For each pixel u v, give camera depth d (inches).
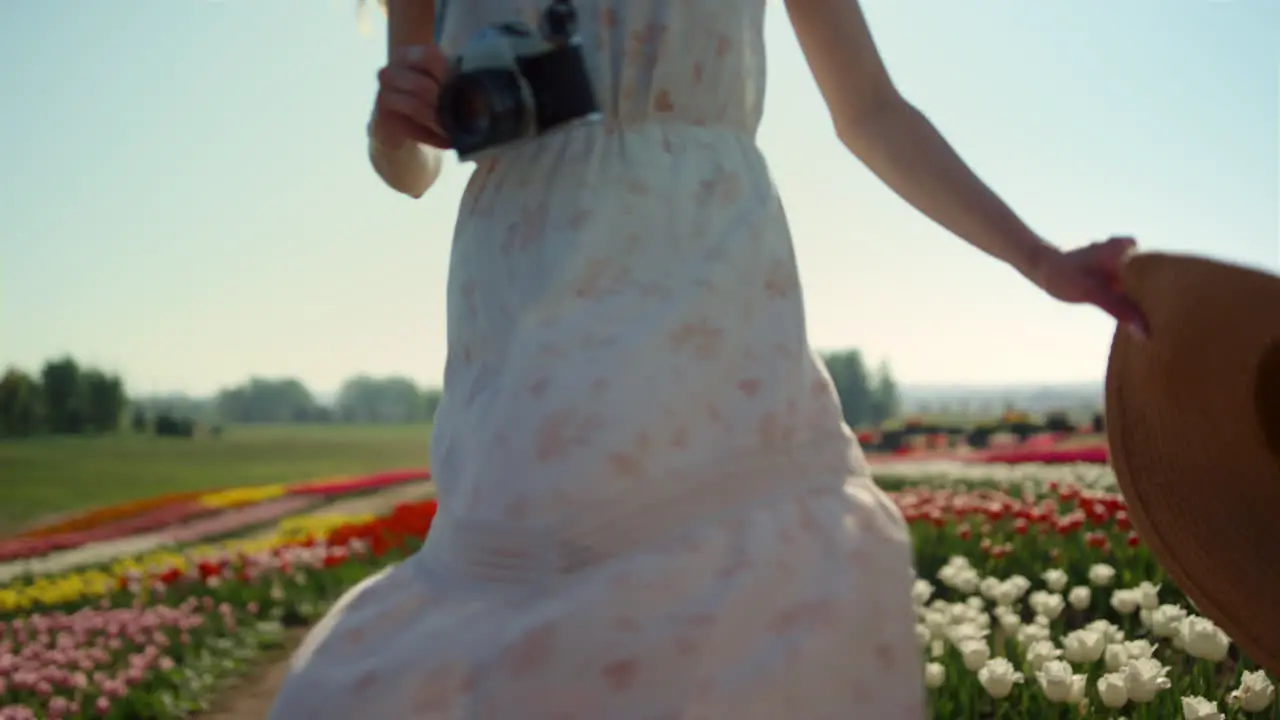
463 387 53.6
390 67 53.3
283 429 3324.3
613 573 43.8
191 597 261.6
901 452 997.2
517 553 45.6
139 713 180.2
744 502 47.6
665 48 53.5
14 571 430.6
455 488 50.0
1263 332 65.1
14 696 190.9
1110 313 62.1
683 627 43.0
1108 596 177.3
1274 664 71.6
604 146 52.9
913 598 49.1
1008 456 631.2
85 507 1092.5
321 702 45.8
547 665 42.3
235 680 198.7
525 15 56.5
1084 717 110.1
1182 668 127.2
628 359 47.8
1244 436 71.1
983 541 217.0
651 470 46.4
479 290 54.0
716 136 54.7
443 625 45.8
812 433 51.1
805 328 54.1
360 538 328.5
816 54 61.7
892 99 61.4
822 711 43.8
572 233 51.2
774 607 44.6
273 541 439.2
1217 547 72.1
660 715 41.9
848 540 47.9
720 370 49.3
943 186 60.6
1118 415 70.9
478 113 51.4
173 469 1614.2
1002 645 151.2
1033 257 61.3
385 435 2906.0
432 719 43.6
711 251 51.5
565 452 46.1
